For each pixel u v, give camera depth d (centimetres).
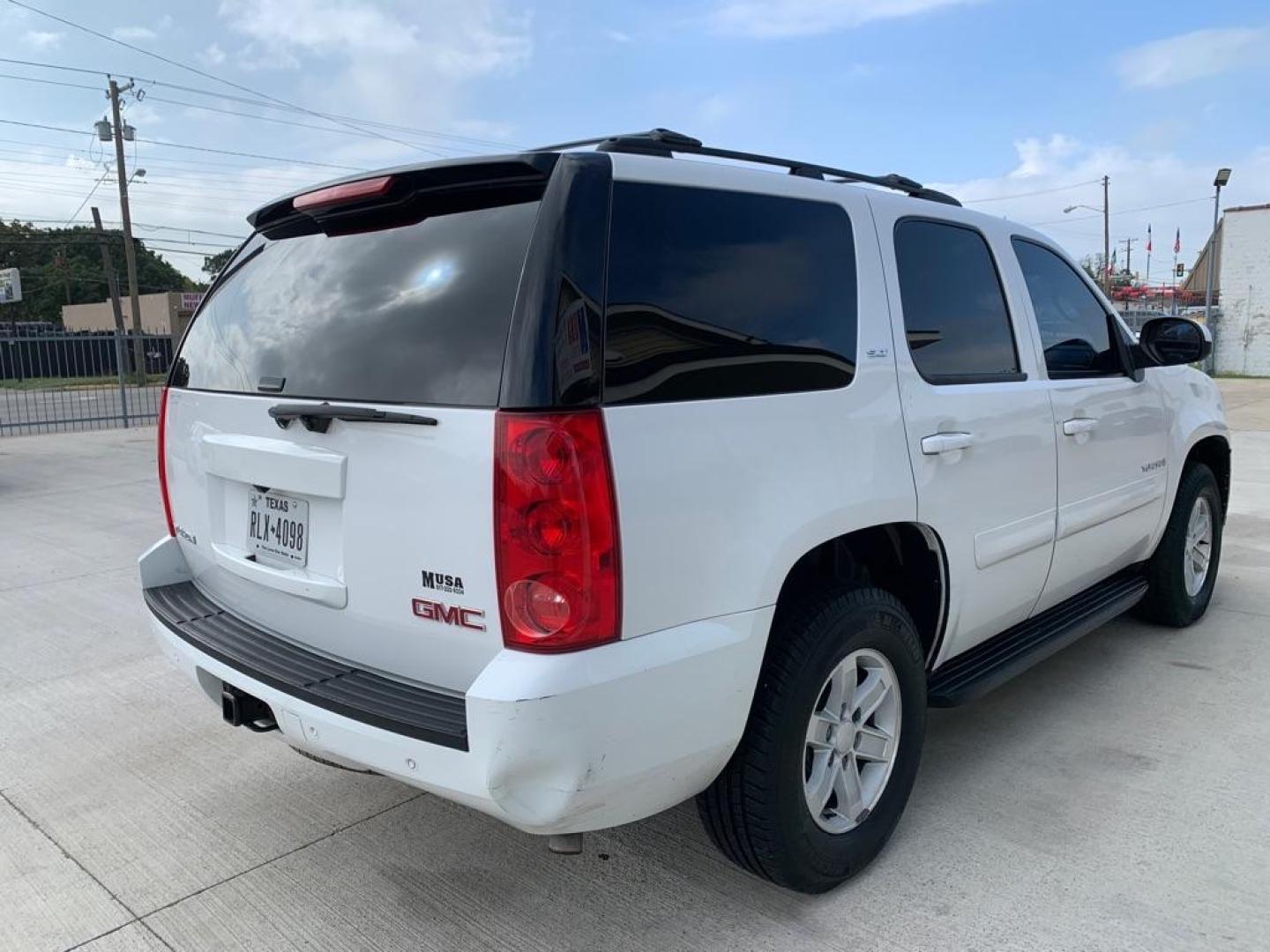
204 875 296
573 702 204
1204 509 511
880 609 276
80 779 359
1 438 1548
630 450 214
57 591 610
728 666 232
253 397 268
